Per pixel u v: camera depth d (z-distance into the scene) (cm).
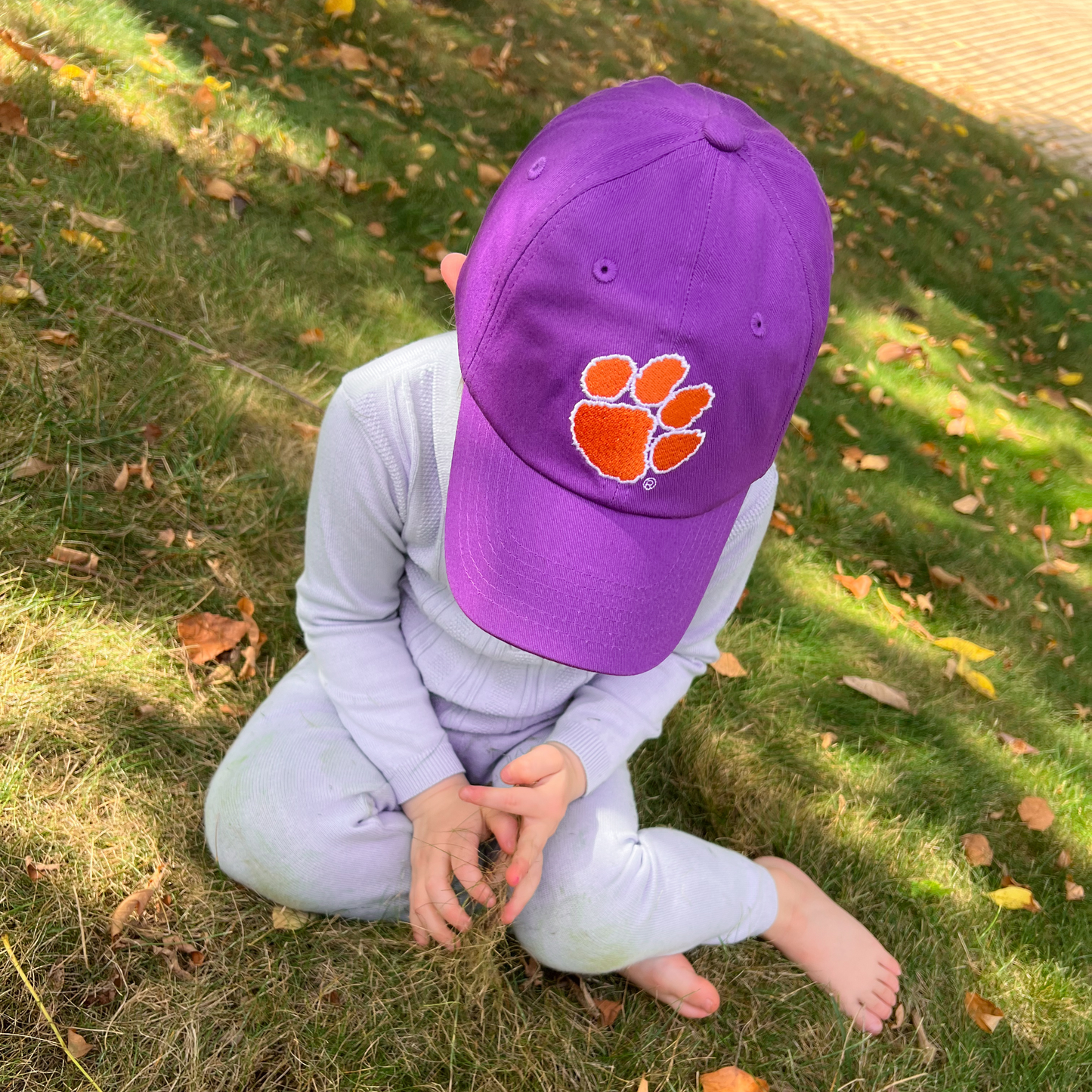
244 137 300
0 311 205
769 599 250
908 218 550
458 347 119
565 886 139
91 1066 119
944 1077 157
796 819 190
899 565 292
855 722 225
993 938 184
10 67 273
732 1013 155
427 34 455
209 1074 122
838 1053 153
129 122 283
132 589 175
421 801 141
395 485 132
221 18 368
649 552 119
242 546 194
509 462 118
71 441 190
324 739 143
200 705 165
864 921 177
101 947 130
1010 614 296
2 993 120
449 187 351
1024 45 1135
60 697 153
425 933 139
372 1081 128
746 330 112
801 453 320
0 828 135
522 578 118
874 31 1007
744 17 737
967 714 242
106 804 144
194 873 143
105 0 336
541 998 147
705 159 112
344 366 249
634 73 531
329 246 291
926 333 448
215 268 250
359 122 357
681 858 148
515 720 149
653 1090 140
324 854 136
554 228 110
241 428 217
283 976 135
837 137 607
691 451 115
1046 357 491
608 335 109
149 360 217
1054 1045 171
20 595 162
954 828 204
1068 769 237
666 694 152
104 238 238
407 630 149
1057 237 636
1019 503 363
